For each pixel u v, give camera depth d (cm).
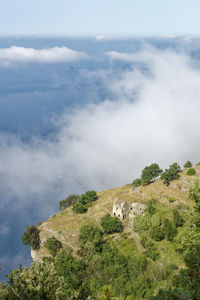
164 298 1995
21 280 3300
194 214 3659
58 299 3300
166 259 8950
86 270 8188
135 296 6981
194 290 1859
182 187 13025
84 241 10550
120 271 8012
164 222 10269
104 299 3934
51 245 10931
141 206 12169
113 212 12512
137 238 10725
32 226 12912
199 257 2198
